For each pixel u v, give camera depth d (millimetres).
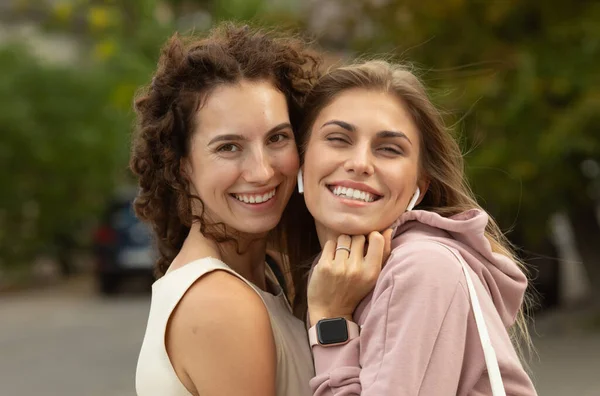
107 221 19219
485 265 2920
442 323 2680
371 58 3801
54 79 21812
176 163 3131
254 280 3375
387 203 3027
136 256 19031
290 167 3119
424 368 2648
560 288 14023
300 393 3002
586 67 11453
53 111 21672
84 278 23188
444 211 3221
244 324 2863
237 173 3047
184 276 2951
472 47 11812
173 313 2902
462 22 11977
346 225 3004
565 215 13492
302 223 3574
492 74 11070
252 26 3652
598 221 13758
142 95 3305
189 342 2861
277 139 3115
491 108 11227
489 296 2861
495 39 11945
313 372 3047
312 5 12812
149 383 2916
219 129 3031
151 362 2922
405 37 12031
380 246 2955
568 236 15656
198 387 2861
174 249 3346
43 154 21266
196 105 3070
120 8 14273
